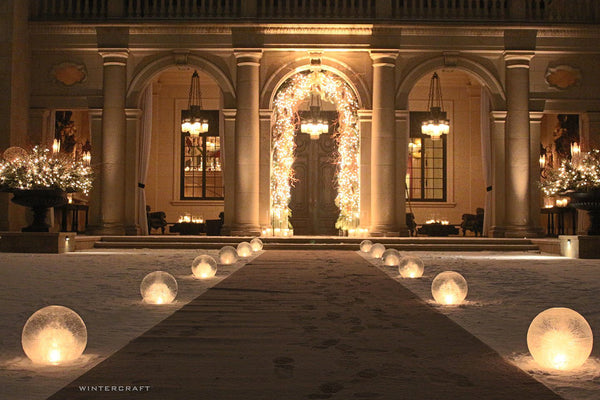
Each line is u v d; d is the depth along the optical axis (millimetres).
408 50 18078
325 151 21984
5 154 15539
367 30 17953
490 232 18500
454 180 23094
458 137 23172
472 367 3695
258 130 17984
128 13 18109
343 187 18344
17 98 17688
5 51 17438
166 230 22844
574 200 14430
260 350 4094
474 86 23109
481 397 3098
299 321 5180
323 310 5770
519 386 3301
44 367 3672
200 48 18000
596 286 7996
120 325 4984
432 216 23031
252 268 10164
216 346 4211
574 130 21516
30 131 18266
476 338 4531
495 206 18297
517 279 8852
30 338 3754
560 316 3719
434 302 6344
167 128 23109
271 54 18109
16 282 8156
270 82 18047
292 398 3057
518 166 17984
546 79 18406
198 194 23125
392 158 17922
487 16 18156
